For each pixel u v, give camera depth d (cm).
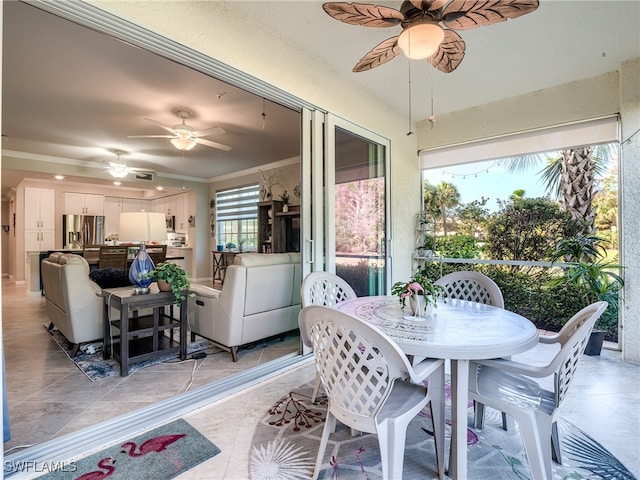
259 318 311
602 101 315
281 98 265
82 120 415
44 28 234
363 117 340
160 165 677
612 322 336
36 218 757
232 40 225
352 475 150
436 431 151
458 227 451
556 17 233
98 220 851
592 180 366
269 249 643
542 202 396
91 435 174
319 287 247
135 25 181
